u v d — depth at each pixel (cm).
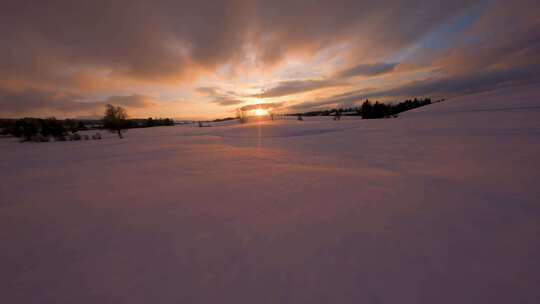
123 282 258
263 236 346
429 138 1343
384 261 274
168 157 1125
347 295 228
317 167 801
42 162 1137
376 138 1574
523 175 566
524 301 213
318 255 292
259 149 1365
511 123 1677
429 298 221
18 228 397
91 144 2269
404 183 572
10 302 237
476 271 252
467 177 586
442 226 352
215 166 868
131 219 420
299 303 222
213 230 371
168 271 274
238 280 254
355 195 503
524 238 310
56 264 296
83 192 586
